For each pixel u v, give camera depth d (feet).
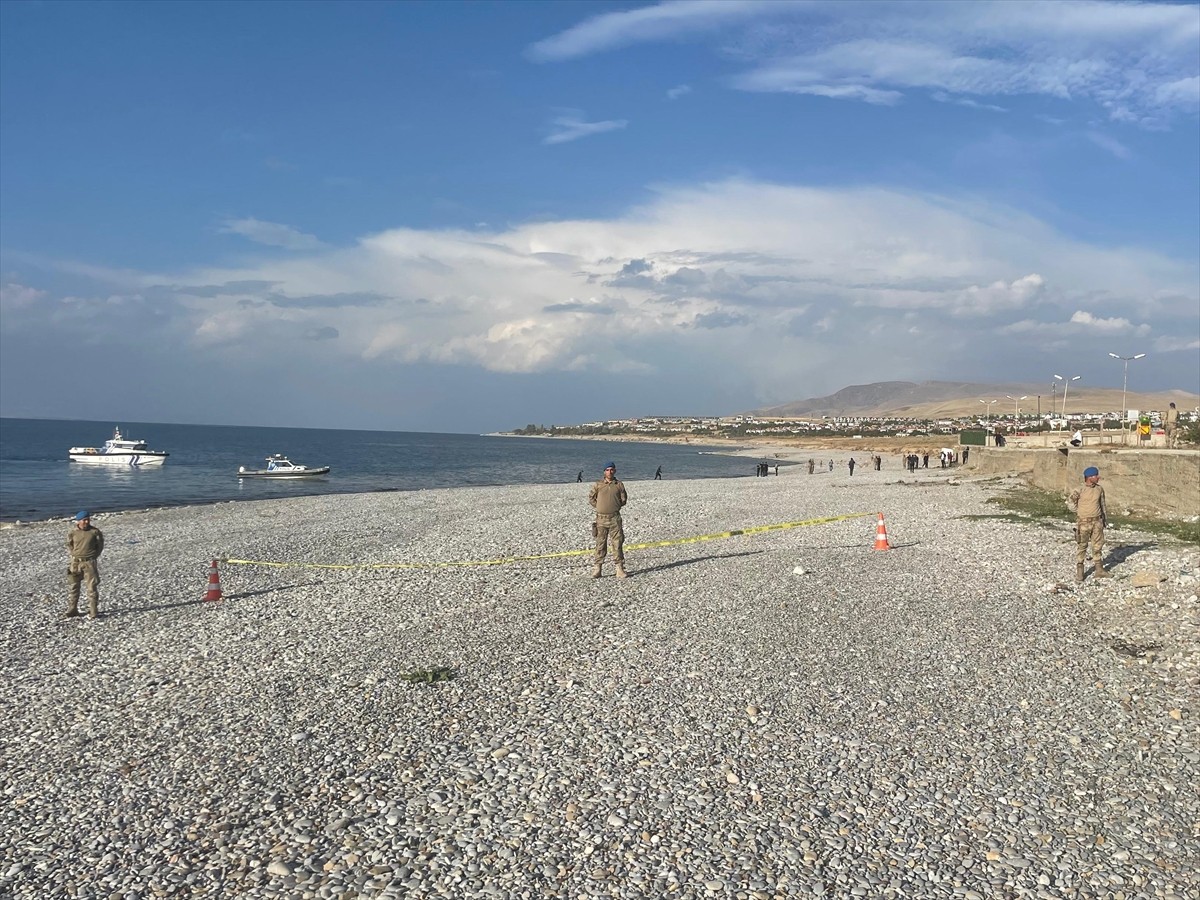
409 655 41.11
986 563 62.85
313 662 40.27
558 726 30.94
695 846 22.07
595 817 23.71
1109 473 98.53
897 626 45.03
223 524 113.70
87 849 22.43
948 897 19.65
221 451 460.96
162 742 30.12
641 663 38.93
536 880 20.53
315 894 20.03
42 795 25.88
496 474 318.65
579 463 419.95
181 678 38.34
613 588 57.11
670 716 31.81
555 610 50.55
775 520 101.35
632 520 104.32
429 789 25.70
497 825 23.30
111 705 34.60
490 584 60.08
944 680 35.76
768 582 57.77
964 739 29.17
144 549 87.15
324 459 413.18
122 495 193.36
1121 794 24.76
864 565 63.77
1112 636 41.83
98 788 26.30
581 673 37.55
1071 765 26.86
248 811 24.45
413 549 82.07
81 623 51.19
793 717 31.58
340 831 23.11
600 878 20.58
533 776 26.53
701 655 40.09
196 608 54.54
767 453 582.35
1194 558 56.75
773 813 23.86
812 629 44.70
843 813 23.85
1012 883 20.18
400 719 31.94
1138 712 31.24
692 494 159.43
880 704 32.86
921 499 124.67
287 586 61.93
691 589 56.03
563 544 81.66
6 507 164.04
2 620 52.37
